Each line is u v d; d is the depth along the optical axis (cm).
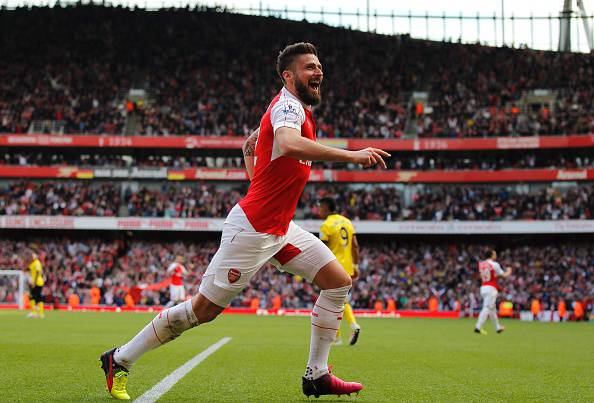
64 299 3619
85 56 4859
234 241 461
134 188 4309
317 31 5419
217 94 4684
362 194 4291
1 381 607
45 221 3941
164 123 4412
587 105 4475
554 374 752
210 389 569
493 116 4516
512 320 3259
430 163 4425
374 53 5166
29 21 5003
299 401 506
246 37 5178
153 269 3928
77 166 4175
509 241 4212
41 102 4484
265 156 462
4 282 3597
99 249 4062
